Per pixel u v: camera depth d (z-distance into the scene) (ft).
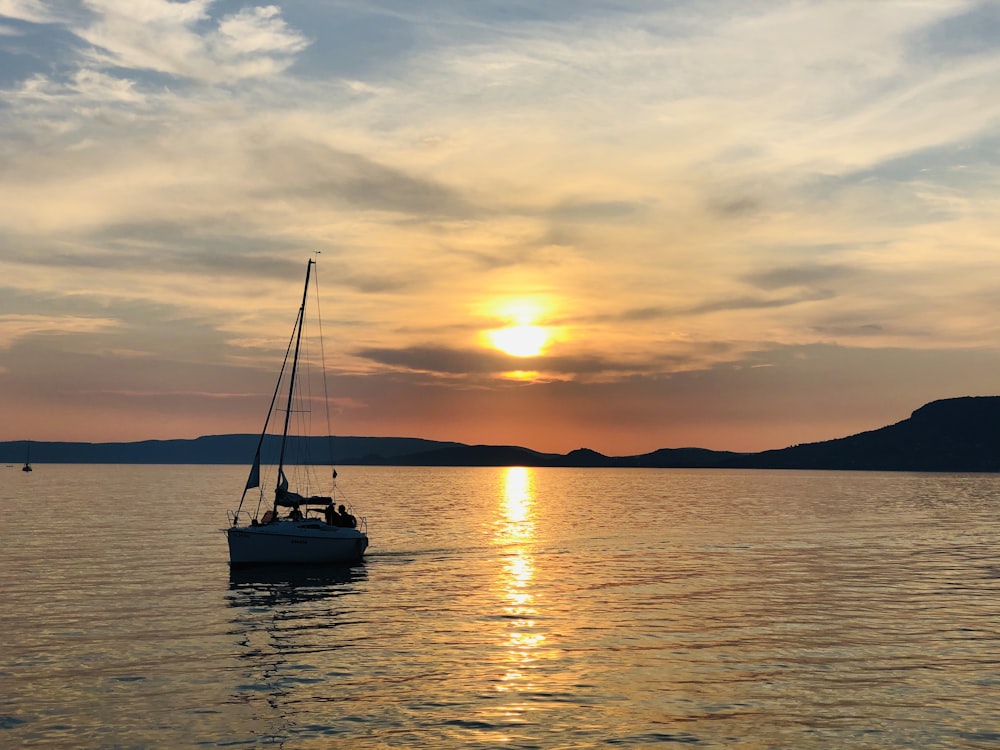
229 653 96.27
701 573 164.35
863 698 79.71
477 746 67.77
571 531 262.47
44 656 94.58
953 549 212.02
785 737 70.03
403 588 143.84
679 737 69.87
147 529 256.73
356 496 511.40
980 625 111.86
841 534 255.09
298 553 163.43
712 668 89.86
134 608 124.06
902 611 122.11
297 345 176.86
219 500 437.58
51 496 481.46
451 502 442.91
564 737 69.77
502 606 126.31
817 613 120.47
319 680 85.25
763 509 388.98
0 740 68.80
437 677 86.33
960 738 69.87
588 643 101.35
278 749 67.21
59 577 154.61
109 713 75.15
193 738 69.41
